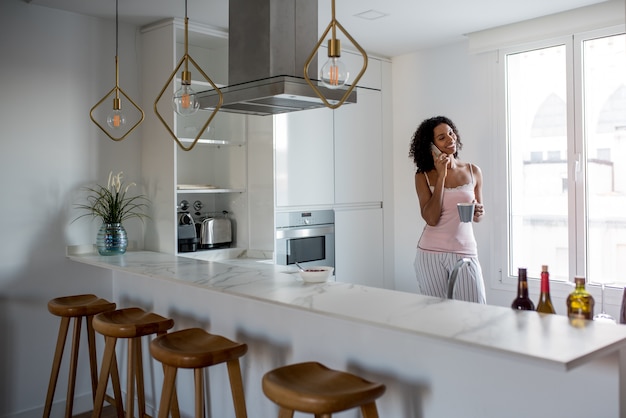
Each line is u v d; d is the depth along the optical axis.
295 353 2.45
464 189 3.15
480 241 4.28
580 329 1.73
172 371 2.29
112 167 3.71
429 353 1.99
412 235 4.73
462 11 3.62
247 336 2.68
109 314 2.81
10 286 3.29
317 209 4.23
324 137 4.25
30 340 3.38
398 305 2.08
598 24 3.55
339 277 4.41
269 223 3.92
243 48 2.78
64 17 3.48
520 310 1.99
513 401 1.79
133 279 3.49
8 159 3.27
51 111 3.43
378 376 2.15
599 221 3.72
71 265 3.53
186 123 3.67
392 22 3.83
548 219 3.96
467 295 3.07
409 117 4.70
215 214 4.27
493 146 4.18
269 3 2.66
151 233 3.79
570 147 3.80
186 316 3.05
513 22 3.89
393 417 2.10
